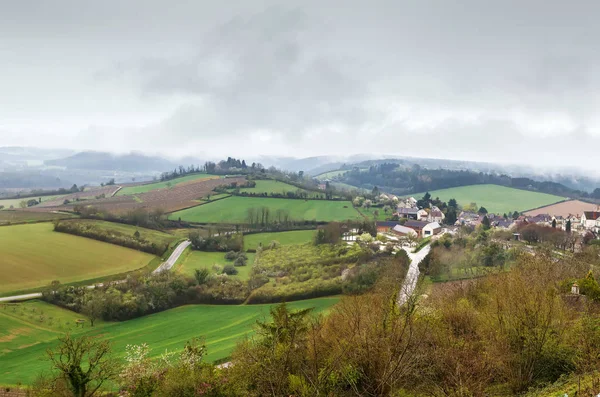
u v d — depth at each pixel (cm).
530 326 2720
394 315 2975
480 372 2508
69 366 3316
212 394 2944
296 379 2430
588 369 2448
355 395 2552
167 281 8794
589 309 3694
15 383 4719
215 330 6994
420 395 2469
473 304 4247
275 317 3222
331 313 4259
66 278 8750
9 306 7212
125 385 3447
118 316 7588
